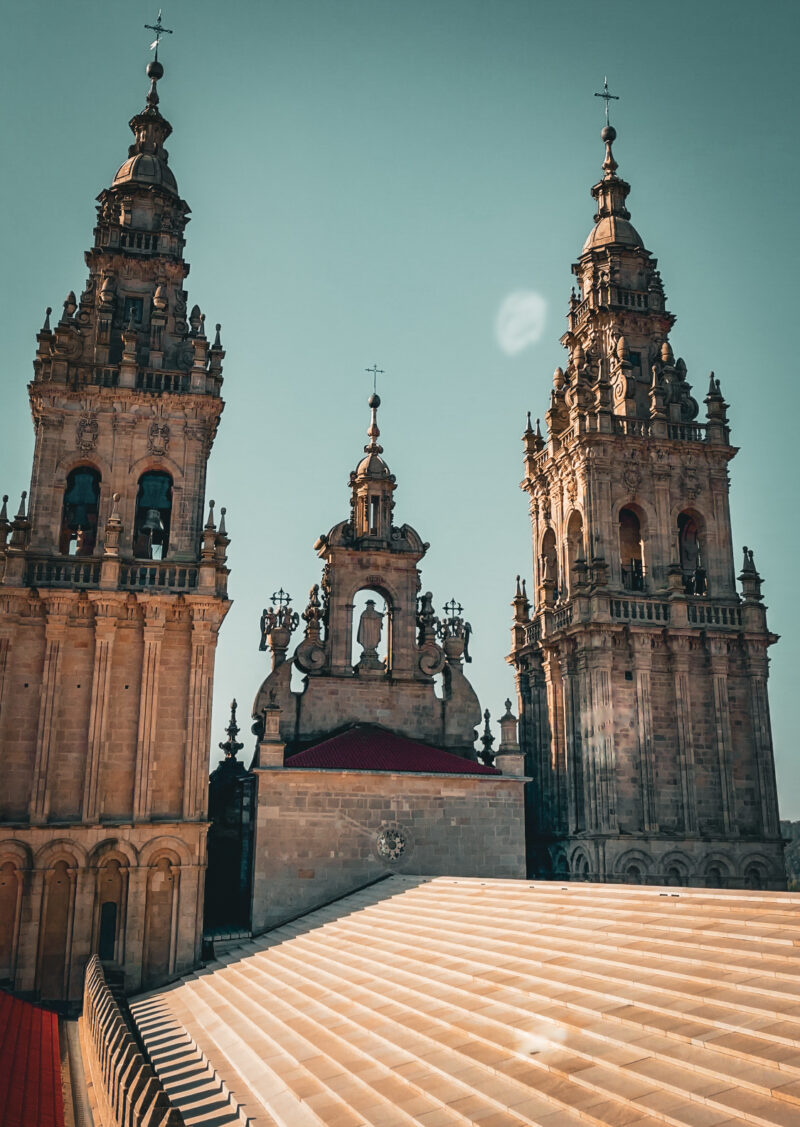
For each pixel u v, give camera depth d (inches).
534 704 2536.9
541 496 2632.9
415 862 2034.9
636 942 991.0
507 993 984.3
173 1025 1445.6
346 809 2031.3
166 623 1995.6
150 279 2304.4
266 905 1956.2
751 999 751.1
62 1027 1644.9
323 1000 1229.1
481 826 2087.8
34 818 1825.8
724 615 2314.2
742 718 2272.4
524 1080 764.6
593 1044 782.5
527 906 1328.7
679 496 2388.0
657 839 2107.5
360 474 2500.0
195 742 1940.2
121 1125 866.1
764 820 2192.4
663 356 2507.4
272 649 2357.3
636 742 2167.8
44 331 2116.1
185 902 1861.5
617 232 2667.3
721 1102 627.8
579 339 2650.1
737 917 965.8
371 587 2470.5
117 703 1936.5
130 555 2037.4
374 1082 879.7
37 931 1781.5
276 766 2011.6
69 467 2073.1
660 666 2242.9
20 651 1920.5
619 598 2242.9
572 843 2198.6
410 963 1246.3
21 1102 999.0
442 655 2429.9
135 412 2121.1
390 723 2361.0
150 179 2391.7
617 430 2380.7
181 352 2234.3
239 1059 1119.6
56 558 1977.1
